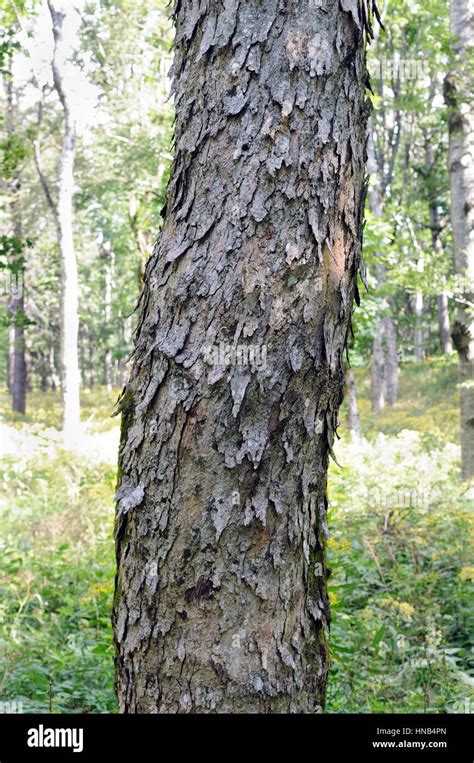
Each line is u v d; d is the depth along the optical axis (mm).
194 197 1661
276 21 1648
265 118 1624
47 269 20594
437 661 3406
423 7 11250
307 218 1620
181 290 1629
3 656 3572
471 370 8898
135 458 1653
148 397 1648
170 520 1595
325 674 1727
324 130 1641
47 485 8422
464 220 9195
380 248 9797
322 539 1738
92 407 24828
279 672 1615
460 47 9062
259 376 1584
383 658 3584
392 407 21375
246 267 1600
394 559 4727
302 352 1613
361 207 1769
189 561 1584
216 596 1580
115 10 14383
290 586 1642
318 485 1719
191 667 1585
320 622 1722
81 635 3971
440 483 7441
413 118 23250
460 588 4309
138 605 1627
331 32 1664
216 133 1647
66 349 14070
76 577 4949
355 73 1708
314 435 1662
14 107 16906
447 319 24641
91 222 28016
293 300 1604
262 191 1610
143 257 15094
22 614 4156
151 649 1613
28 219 19859
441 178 24750
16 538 6078
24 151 7750
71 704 3305
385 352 25062
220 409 1584
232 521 1580
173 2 1890
